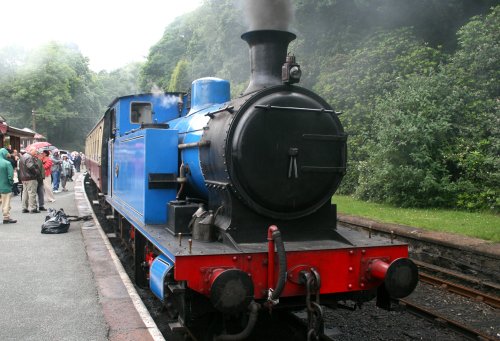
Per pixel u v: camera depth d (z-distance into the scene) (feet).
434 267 23.86
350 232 16.70
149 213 17.38
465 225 27.61
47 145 48.39
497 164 32.12
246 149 14.15
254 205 14.38
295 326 15.75
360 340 15.85
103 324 14.67
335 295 14.89
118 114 26.21
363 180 42.57
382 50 51.03
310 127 15.03
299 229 15.39
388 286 13.47
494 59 39.22
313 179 15.02
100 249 25.27
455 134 38.47
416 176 35.94
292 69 14.82
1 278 19.85
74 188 65.46
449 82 40.50
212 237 14.76
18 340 13.53
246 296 12.37
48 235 29.50
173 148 17.88
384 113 40.98
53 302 16.80
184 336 15.53
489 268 21.63
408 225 28.68
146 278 20.92
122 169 23.52
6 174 33.55
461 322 17.57
